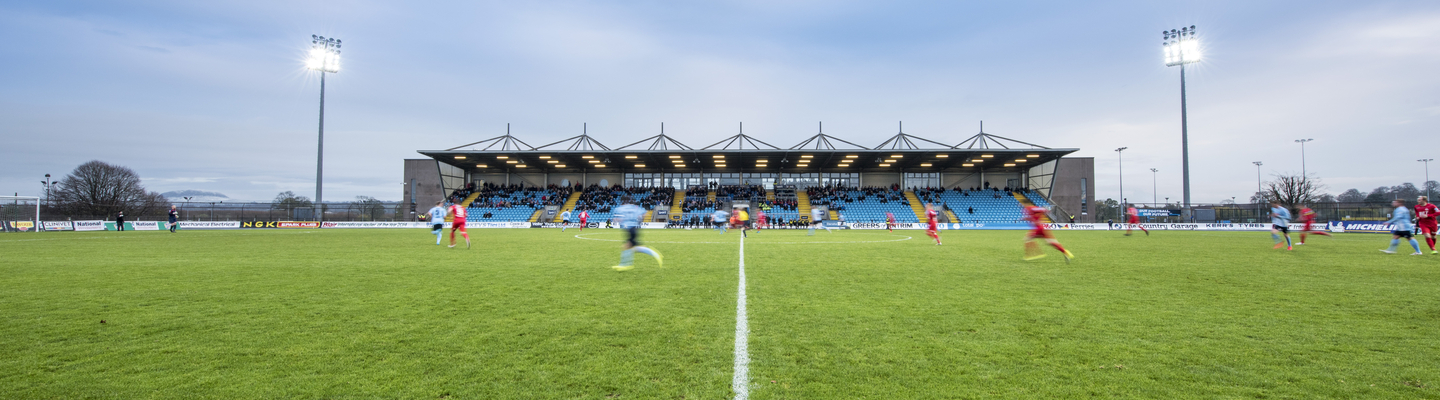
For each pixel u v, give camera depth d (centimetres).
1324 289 792
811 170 5403
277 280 881
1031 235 1345
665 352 447
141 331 514
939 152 4369
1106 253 1460
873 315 597
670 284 841
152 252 1435
